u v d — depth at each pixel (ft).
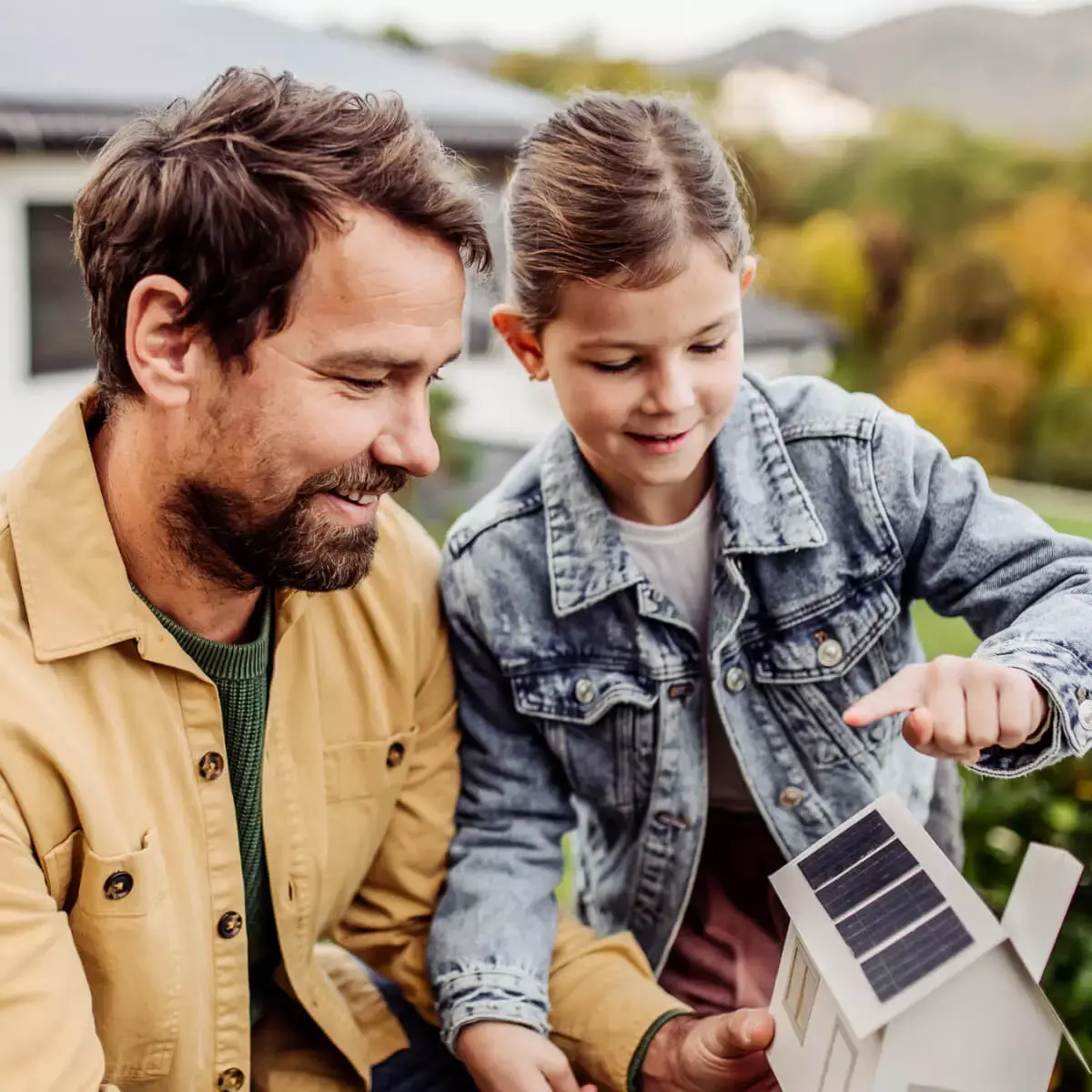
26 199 19.27
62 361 20.67
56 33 23.12
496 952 4.84
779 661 5.11
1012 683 3.84
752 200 5.05
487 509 5.31
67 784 3.88
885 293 45.14
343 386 3.81
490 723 5.34
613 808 5.39
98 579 4.02
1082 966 6.47
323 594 4.71
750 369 5.38
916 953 3.17
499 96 26.22
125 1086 4.28
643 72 55.36
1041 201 43.04
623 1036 4.68
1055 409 39.96
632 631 5.15
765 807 5.19
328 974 5.49
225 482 3.92
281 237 3.60
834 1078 3.39
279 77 3.86
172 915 4.18
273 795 4.54
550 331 4.64
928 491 5.05
